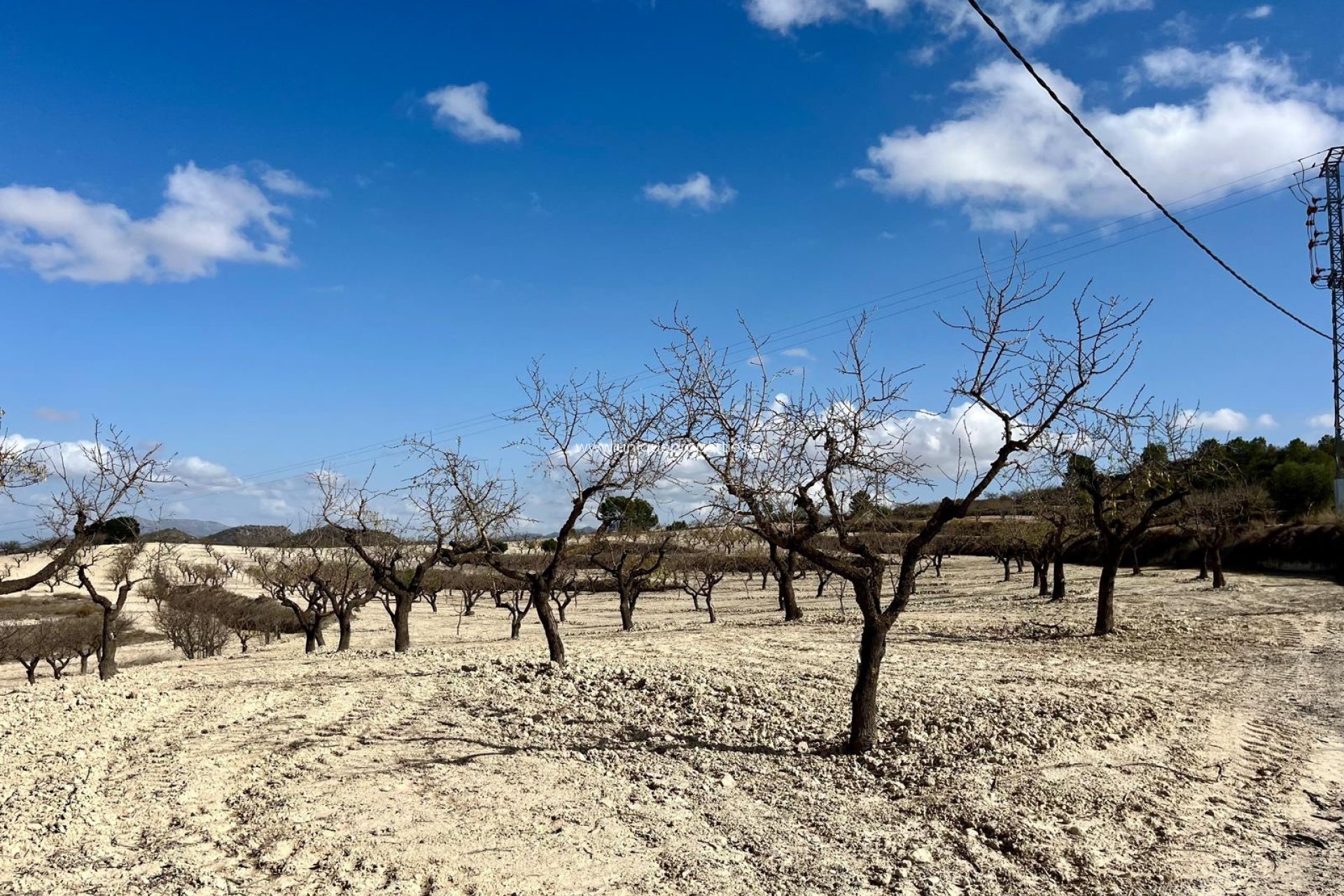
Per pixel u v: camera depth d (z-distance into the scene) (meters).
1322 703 14.82
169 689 17.58
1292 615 27.91
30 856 7.83
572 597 48.34
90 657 45.22
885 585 51.53
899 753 10.97
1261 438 61.25
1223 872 7.60
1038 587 42.81
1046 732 11.83
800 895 6.92
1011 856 7.87
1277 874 7.56
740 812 8.91
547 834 8.18
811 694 14.64
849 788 9.76
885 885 7.14
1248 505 47.59
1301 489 51.22
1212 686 16.23
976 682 15.85
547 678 16.59
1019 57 9.22
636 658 19.89
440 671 18.42
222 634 39.62
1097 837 8.31
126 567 29.42
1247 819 9.02
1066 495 32.66
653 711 13.70
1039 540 39.94
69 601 57.31
